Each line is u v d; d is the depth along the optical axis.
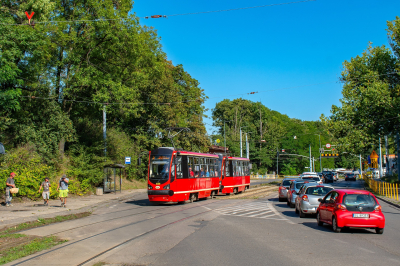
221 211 19.62
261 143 96.81
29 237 11.39
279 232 12.34
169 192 23.11
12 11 23.91
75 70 29.16
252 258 8.27
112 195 30.84
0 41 21.31
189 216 17.36
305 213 16.41
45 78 29.02
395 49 42.25
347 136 41.56
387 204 24.78
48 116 29.14
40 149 26.97
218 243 10.27
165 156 23.84
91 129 38.72
